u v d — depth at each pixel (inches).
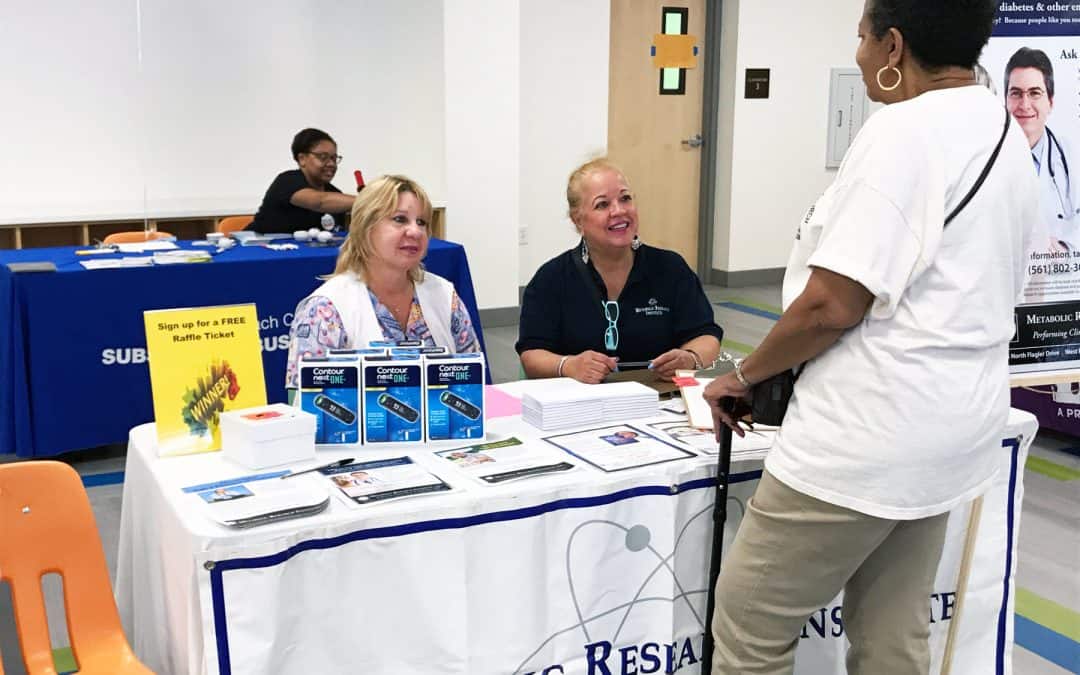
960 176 52.7
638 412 81.5
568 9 263.9
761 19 287.3
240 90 228.1
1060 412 162.4
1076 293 93.4
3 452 144.5
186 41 221.3
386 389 72.7
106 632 64.7
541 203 272.1
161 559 65.9
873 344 53.7
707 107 294.4
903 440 53.2
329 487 64.1
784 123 298.2
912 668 61.2
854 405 54.2
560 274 98.7
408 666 63.0
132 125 219.3
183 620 60.9
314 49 233.0
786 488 57.6
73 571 64.4
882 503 54.1
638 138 288.4
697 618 73.4
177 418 71.2
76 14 210.5
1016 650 97.5
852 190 52.5
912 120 52.5
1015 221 55.2
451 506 62.1
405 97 243.0
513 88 237.9
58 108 212.2
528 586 65.4
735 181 295.4
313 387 72.1
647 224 296.5
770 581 59.2
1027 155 56.3
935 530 60.3
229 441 69.8
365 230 85.4
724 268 302.0
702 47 290.8
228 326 73.7
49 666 63.0
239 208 212.7
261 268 158.1
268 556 56.7
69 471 64.6
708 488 71.2
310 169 190.2
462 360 73.3
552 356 94.8
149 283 149.3
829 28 297.4
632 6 278.4
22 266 141.9
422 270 91.1
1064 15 96.8
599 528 67.3
